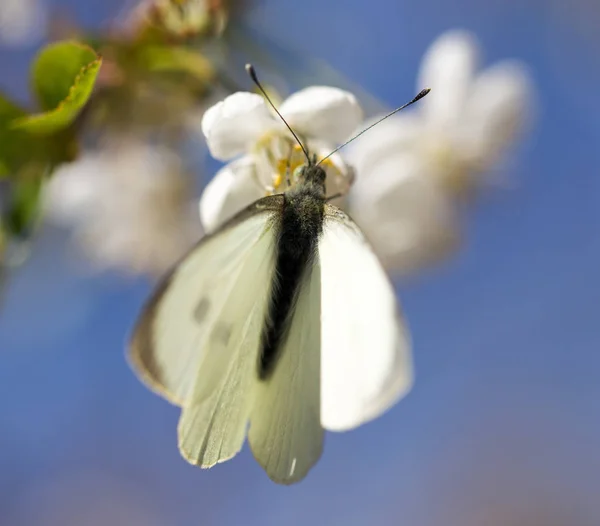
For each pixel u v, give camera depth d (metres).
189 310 0.20
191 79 0.23
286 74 0.25
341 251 0.21
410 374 0.21
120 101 0.23
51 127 0.22
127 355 0.20
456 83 0.26
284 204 0.21
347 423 0.21
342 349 0.21
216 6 0.23
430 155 0.26
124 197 0.26
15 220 0.23
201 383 0.21
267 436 0.21
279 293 0.21
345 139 0.22
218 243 0.20
